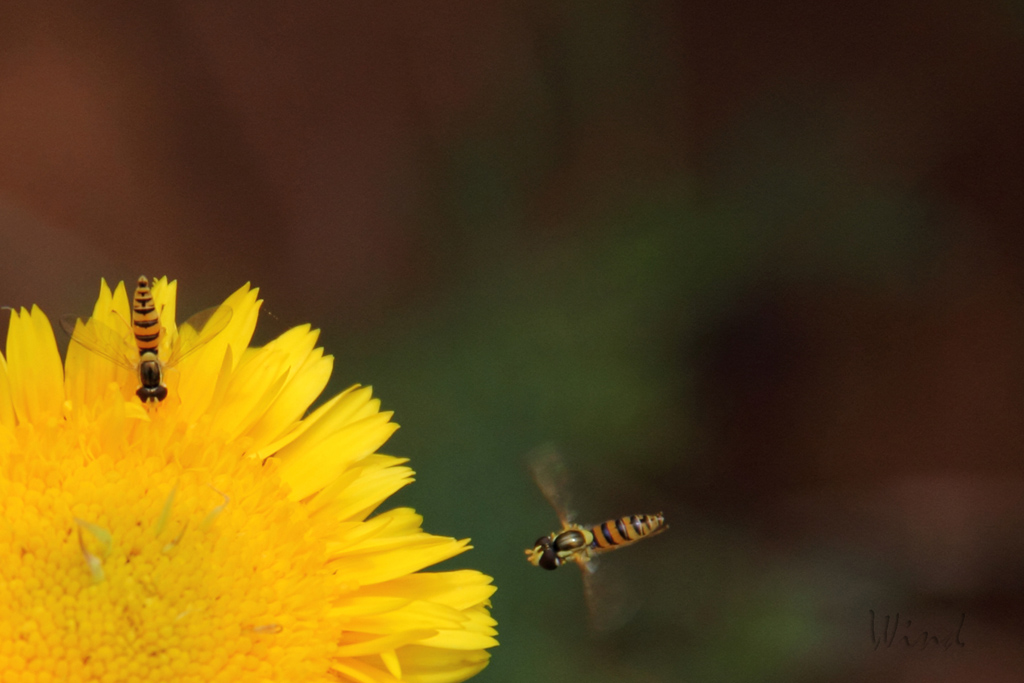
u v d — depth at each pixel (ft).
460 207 1.18
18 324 0.80
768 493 1.07
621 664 0.98
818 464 1.09
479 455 0.99
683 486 1.04
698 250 1.09
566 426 1.01
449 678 0.80
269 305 1.17
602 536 0.87
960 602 1.04
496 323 1.03
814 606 1.03
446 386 1.01
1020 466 1.09
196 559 0.79
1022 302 1.13
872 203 1.14
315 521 0.81
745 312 1.12
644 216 1.11
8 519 0.78
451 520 0.98
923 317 1.14
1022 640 1.03
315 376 0.82
